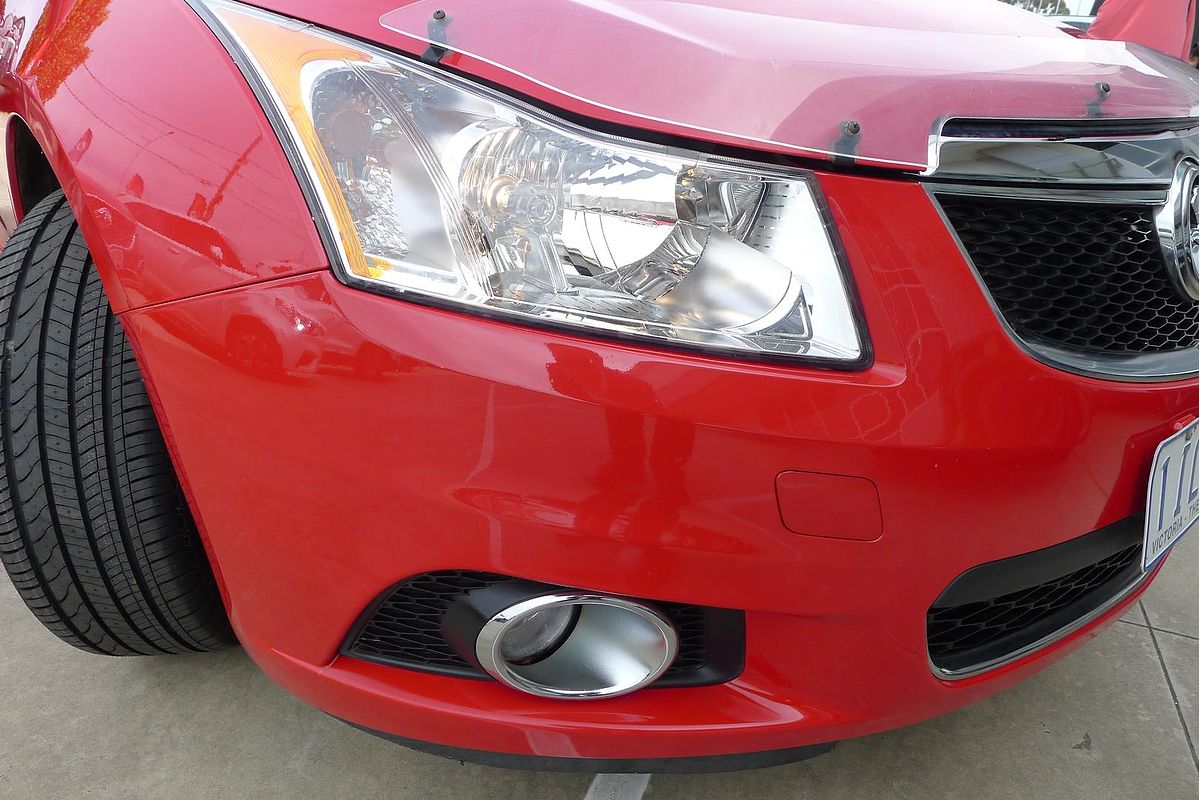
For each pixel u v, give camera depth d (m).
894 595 0.92
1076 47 1.24
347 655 1.03
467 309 0.85
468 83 0.90
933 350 0.88
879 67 0.98
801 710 1.00
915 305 0.89
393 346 0.84
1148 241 1.09
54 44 1.13
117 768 1.33
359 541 0.91
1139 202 1.05
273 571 0.98
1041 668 1.21
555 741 1.00
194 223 0.90
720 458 0.84
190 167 0.90
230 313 0.88
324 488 0.89
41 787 1.29
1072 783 1.39
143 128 0.94
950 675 1.08
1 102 1.38
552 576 0.87
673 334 0.85
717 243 0.89
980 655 1.13
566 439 0.83
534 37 0.93
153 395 0.97
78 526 1.20
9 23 1.34
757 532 0.86
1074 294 1.01
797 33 1.03
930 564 0.92
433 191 0.87
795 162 0.89
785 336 0.87
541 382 0.82
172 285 0.91
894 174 0.91
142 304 0.93
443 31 0.93
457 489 0.85
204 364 0.91
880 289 0.88
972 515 0.91
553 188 0.88
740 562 0.87
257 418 0.90
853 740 1.45
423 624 1.00
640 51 0.93
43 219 1.28
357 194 0.87
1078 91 1.06
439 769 1.34
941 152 0.92
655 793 1.32
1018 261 0.97
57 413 1.17
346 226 0.86
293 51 0.93
